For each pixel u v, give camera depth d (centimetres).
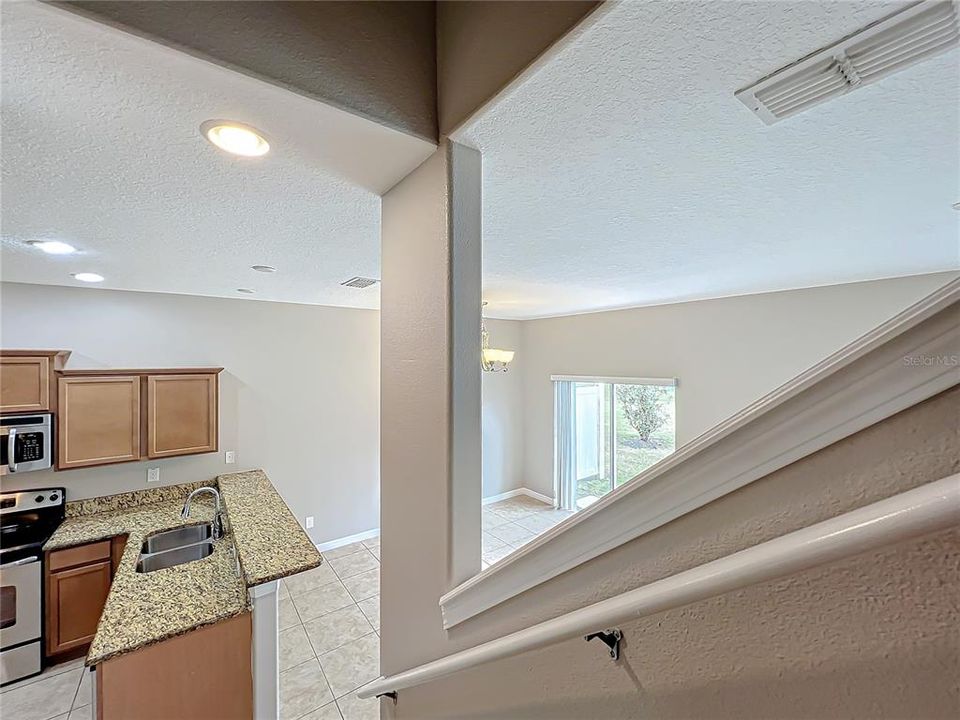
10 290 293
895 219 166
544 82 79
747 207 153
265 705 201
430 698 116
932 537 38
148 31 65
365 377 465
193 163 111
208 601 204
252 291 338
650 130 98
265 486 353
